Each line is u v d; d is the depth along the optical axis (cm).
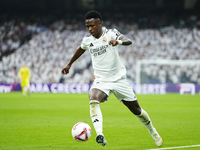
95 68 2111
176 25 14475
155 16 15025
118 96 2119
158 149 2108
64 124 3409
